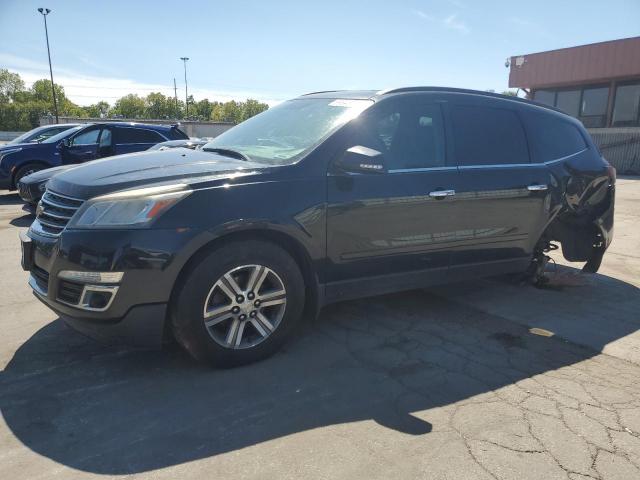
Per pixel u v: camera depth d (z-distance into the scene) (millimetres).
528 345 3838
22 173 10555
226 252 3107
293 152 3535
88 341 3645
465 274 4320
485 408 2926
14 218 8641
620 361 3611
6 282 5012
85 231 2904
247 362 3340
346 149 3557
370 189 3605
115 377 3156
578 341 3939
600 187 5109
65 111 104812
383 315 4359
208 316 3113
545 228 4770
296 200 3303
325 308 4473
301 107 4246
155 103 108688
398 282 3920
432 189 3889
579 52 24250
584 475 2373
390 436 2629
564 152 4926
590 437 2672
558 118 5027
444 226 4016
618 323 4344
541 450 2547
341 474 2330
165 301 2977
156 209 2930
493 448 2553
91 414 2754
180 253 2938
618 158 23094
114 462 2367
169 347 3580
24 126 85250
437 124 4094
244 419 2746
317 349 3639
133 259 2865
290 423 2721
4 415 2721
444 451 2516
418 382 3211
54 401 2871
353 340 3818
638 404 3016
